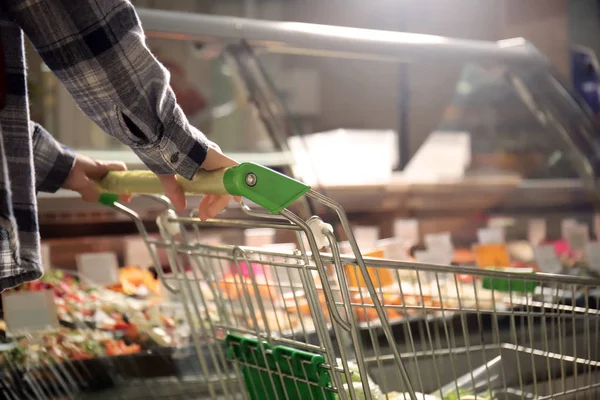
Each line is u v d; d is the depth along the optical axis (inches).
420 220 107.5
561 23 161.6
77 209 78.9
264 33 90.4
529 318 53.9
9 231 36.0
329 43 94.4
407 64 133.3
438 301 81.1
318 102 157.6
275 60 163.3
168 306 75.9
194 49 89.8
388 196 102.3
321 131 157.3
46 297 66.5
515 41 120.1
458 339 76.7
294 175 83.4
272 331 70.7
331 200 41.3
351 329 41.2
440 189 107.7
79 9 40.2
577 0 186.5
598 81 150.3
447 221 110.2
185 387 66.4
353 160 112.2
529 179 120.6
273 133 87.9
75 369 63.6
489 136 127.3
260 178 39.8
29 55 90.2
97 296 74.4
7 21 39.8
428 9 155.0
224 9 176.1
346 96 151.6
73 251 80.4
